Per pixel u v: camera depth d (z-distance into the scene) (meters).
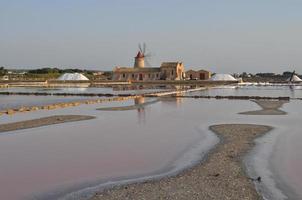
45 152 22.77
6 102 60.56
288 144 25.17
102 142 25.98
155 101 64.31
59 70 186.75
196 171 18.45
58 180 17.36
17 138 27.11
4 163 20.16
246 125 33.53
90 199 14.69
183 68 150.25
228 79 152.62
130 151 23.25
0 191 15.91
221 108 51.81
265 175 17.92
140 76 145.00
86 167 19.56
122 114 43.38
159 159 21.22
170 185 16.27
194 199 14.48
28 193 15.67
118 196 14.92
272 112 45.84
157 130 31.41
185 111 47.47
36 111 45.91
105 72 193.88
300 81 170.25
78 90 100.19
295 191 15.77
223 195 14.92
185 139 27.16
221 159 20.77
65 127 32.56
